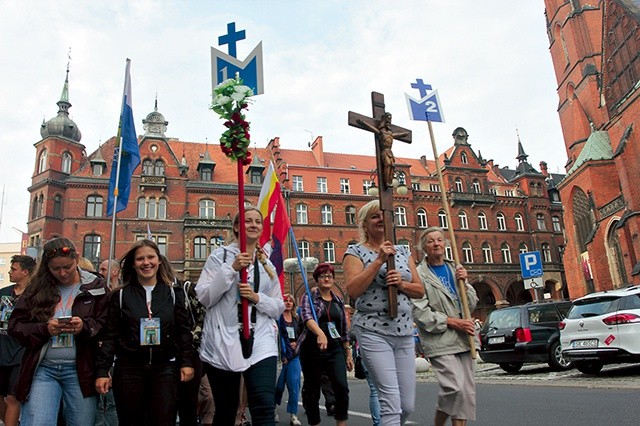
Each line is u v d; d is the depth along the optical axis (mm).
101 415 6316
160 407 4246
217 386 4199
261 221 4672
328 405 8688
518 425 6551
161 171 40656
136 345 4293
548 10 47531
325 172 45938
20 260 6574
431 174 52188
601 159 36531
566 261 40094
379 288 4336
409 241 45125
